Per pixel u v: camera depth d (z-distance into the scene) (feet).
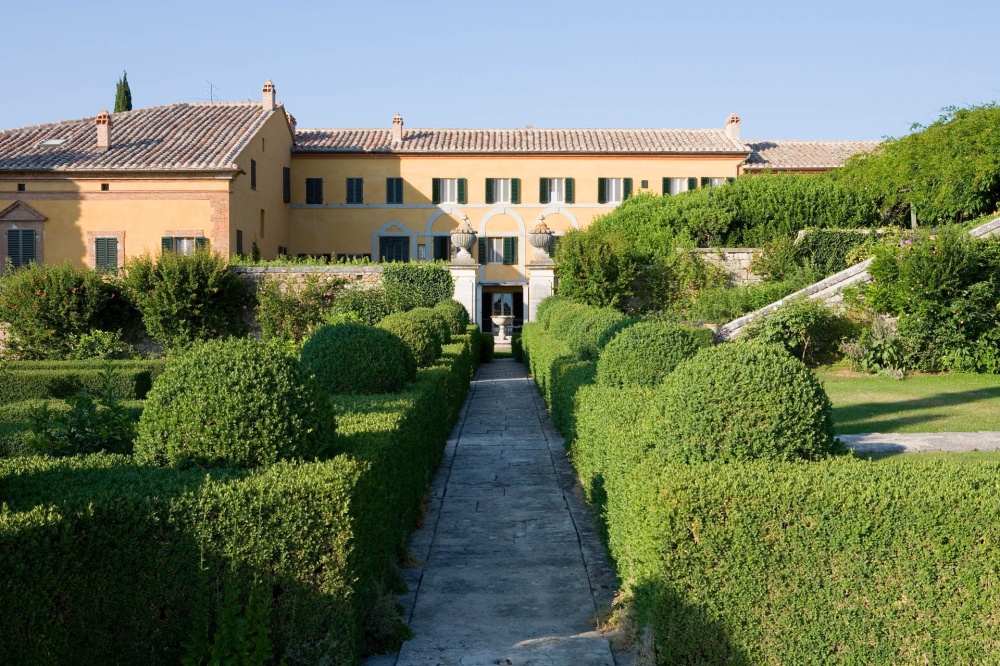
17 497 14.49
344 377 30.86
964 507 14.51
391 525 21.33
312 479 15.79
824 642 14.79
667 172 140.26
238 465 17.48
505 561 23.84
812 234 83.35
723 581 15.03
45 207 107.24
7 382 44.70
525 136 147.84
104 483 15.53
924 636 14.61
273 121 129.39
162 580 14.67
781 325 61.62
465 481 34.06
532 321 91.81
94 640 13.62
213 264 82.94
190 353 18.63
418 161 140.97
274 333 83.30
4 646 11.84
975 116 89.30
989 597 14.39
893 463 16.97
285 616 15.31
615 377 30.81
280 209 134.62
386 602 18.02
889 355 57.88
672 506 15.05
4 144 113.60
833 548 14.79
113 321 82.33
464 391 58.65
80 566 13.29
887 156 97.86
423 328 43.24
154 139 115.24
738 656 14.94
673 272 81.41
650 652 15.94
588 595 21.02
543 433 45.60
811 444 17.98
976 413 39.37
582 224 140.56
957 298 57.16
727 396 18.25
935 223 92.22
